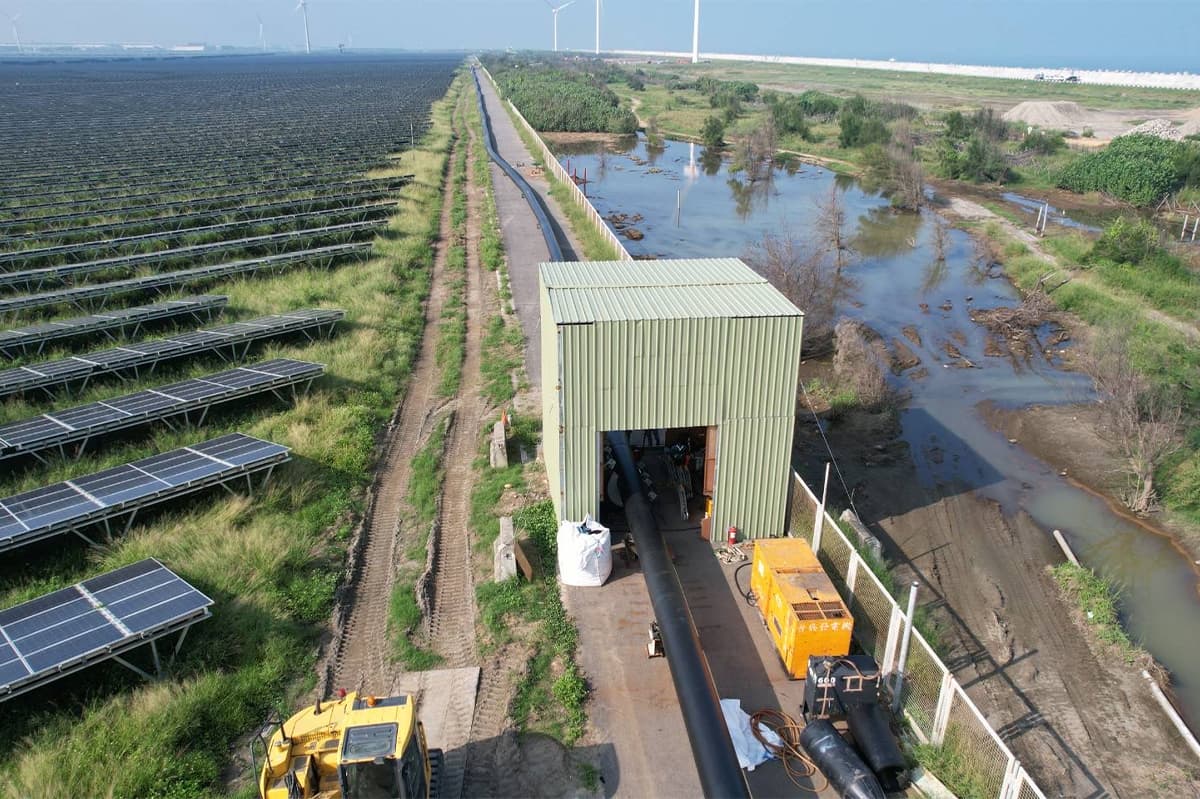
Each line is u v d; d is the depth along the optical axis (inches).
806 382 1235.2
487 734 572.4
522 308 1485.0
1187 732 620.1
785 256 1489.9
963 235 2167.8
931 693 567.5
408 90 6628.9
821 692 559.2
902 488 972.6
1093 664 694.5
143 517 809.5
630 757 554.6
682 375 729.6
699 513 844.6
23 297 1375.5
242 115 4650.6
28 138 3570.4
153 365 1118.4
